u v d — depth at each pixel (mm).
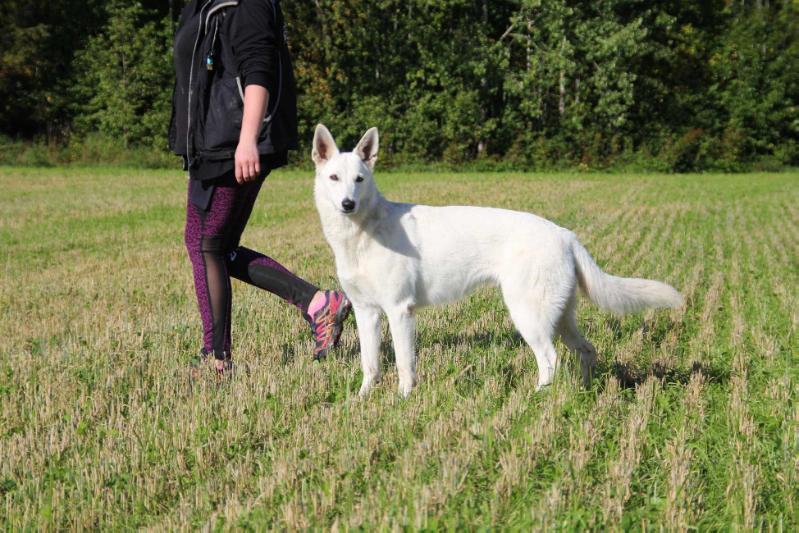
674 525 2967
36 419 4379
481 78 34281
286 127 4574
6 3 36406
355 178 4516
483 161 34156
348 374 5051
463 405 4262
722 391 4879
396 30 35562
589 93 35406
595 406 4285
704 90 38281
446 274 4754
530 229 4750
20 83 36625
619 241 12695
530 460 3545
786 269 10430
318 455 3693
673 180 29906
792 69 38125
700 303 8086
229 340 4934
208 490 3447
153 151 35094
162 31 37812
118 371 5262
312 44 35656
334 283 8812
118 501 3443
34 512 3275
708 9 39531
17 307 8133
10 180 26344
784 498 3295
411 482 3330
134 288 9000
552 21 33281
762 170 37938
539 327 4707
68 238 13781
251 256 5203
